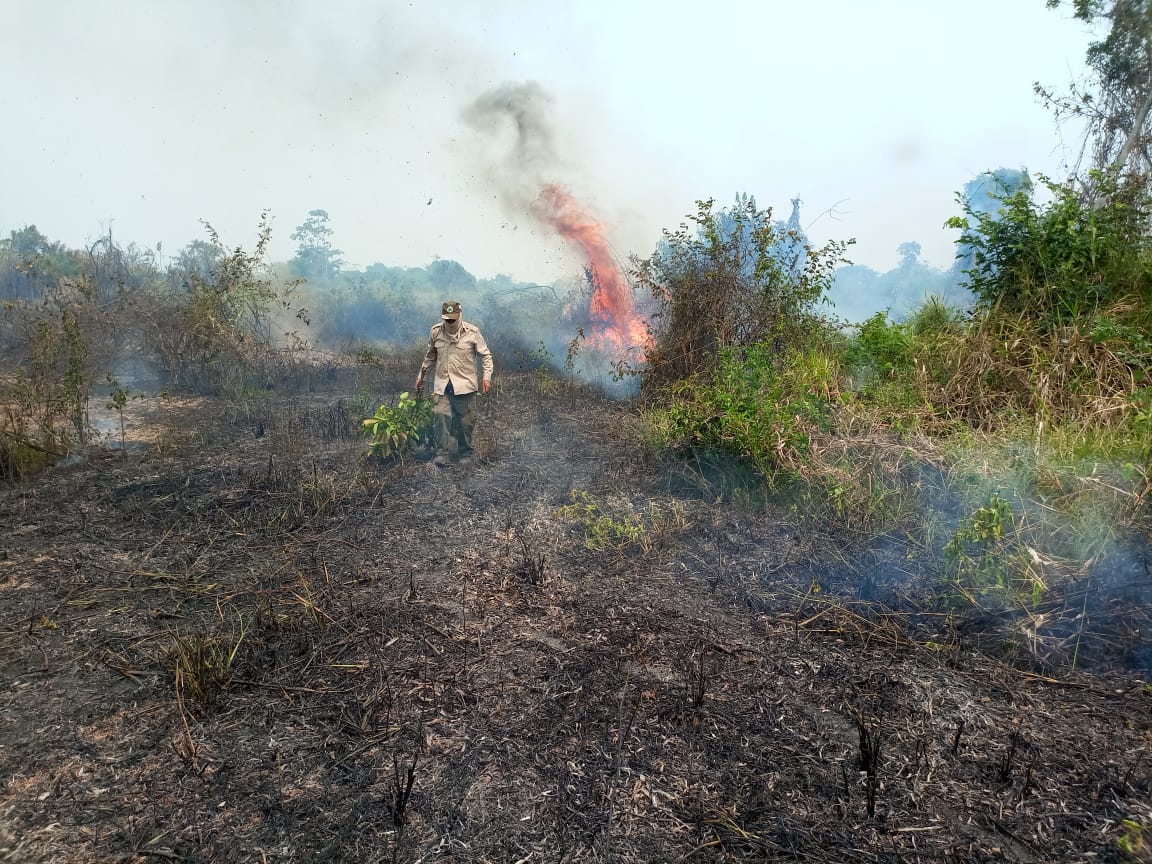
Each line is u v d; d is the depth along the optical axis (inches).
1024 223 260.8
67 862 81.2
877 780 96.0
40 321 352.8
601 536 179.6
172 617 140.1
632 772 97.7
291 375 412.5
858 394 261.3
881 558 161.5
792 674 121.9
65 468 235.1
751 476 205.5
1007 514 146.1
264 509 200.7
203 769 97.4
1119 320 233.3
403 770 98.0
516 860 82.8
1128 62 478.0
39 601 145.3
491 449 264.1
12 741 102.4
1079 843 85.1
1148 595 132.5
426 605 146.6
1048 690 116.3
